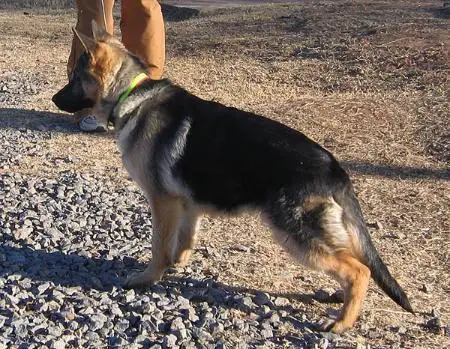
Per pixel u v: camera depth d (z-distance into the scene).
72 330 1.70
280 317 1.83
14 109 3.91
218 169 1.80
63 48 5.93
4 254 2.12
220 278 2.04
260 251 2.25
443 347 1.73
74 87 2.04
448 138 3.31
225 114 1.86
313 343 1.69
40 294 1.87
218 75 4.54
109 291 1.92
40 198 2.59
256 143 1.77
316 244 1.71
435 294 2.05
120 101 1.95
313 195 1.70
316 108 3.71
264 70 4.64
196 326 1.75
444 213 2.62
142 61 2.03
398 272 2.18
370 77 4.36
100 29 2.05
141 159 1.91
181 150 1.85
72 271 2.03
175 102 1.92
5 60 5.33
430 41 4.83
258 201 1.77
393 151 3.22
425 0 7.14
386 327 1.82
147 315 1.78
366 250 1.76
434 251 2.34
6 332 1.67
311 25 5.89
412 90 4.04
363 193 2.79
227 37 5.88
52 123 3.67
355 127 3.49
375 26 5.45
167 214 1.92
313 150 1.75
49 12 8.81
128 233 2.33
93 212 2.50
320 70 4.57
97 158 3.15
